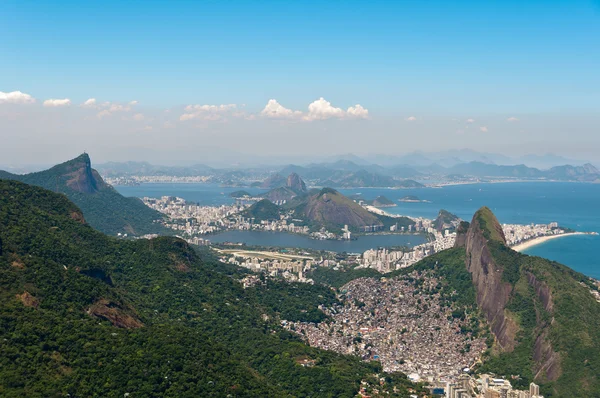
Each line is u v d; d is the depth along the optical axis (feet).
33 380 590.55
